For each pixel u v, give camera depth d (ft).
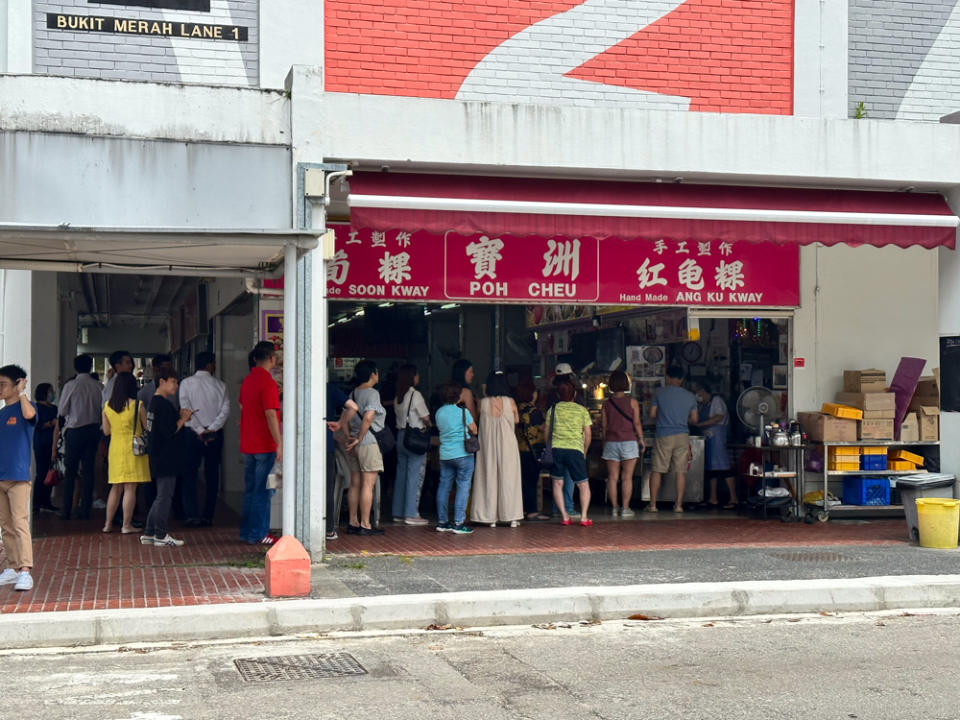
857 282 47.62
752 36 41.91
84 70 35.76
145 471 39.65
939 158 39.22
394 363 57.21
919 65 44.14
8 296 38.68
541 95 39.73
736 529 42.01
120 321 95.71
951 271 40.09
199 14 36.76
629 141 36.52
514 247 42.98
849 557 34.37
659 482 47.50
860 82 43.45
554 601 27.30
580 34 40.16
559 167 35.96
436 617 26.66
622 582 29.76
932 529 36.55
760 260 46.14
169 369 36.78
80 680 21.24
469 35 39.14
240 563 32.42
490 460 42.37
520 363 58.13
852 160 38.45
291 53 37.22
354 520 40.14
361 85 38.04
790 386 46.88
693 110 41.19
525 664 22.48
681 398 46.93
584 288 43.68
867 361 47.70
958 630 26.17
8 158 30.96
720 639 25.02
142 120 31.94
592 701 19.61
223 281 49.24
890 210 39.29
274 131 32.96
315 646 24.39
